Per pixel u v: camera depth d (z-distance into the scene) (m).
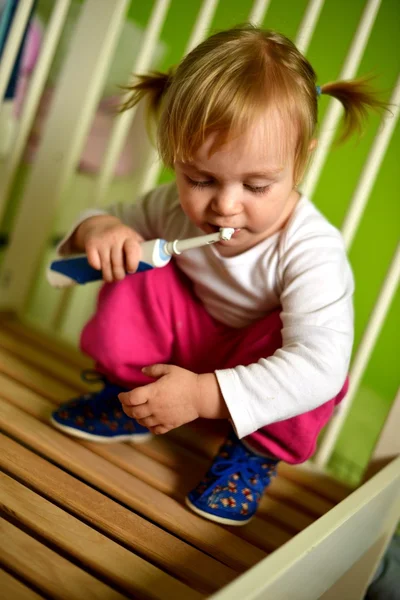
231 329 0.96
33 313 1.68
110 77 1.49
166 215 1.00
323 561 0.68
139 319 0.95
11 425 0.89
